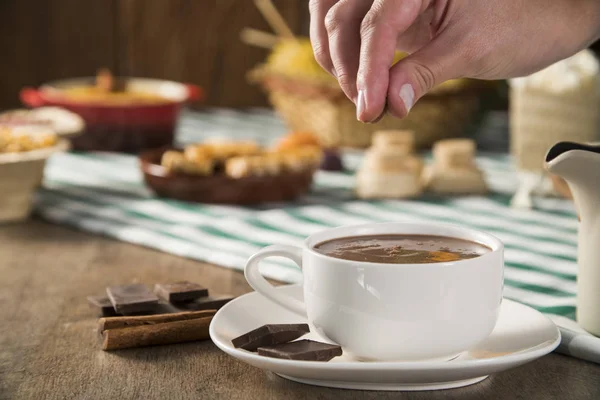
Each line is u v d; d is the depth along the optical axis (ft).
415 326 2.38
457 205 4.09
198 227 3.71
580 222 2.63
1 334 2.77
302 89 5.31
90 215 3.88
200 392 2.46
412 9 2.46
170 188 4.13
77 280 3.18
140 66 7.79
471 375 2.37
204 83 7.79
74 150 5.50
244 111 7.27
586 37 2.75
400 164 4.29
